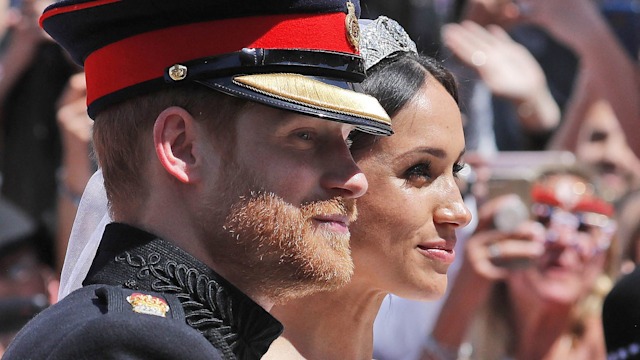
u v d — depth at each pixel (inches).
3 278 520.1
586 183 521.0
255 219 252.1
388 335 501.7
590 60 634.2
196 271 252.2
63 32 270.1
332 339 328.5
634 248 535.8
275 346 321.1
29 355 234.5
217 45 254.2
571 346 508.1
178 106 255.6
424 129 324.5
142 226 259.9
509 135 591.5
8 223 526.0
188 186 256.1
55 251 549.6
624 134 631.8
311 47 260.1
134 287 250.8
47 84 594.9
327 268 255.3
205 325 249.9
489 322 510.3
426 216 325.1
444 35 594.9
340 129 260.5
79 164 546.6
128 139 260.4
